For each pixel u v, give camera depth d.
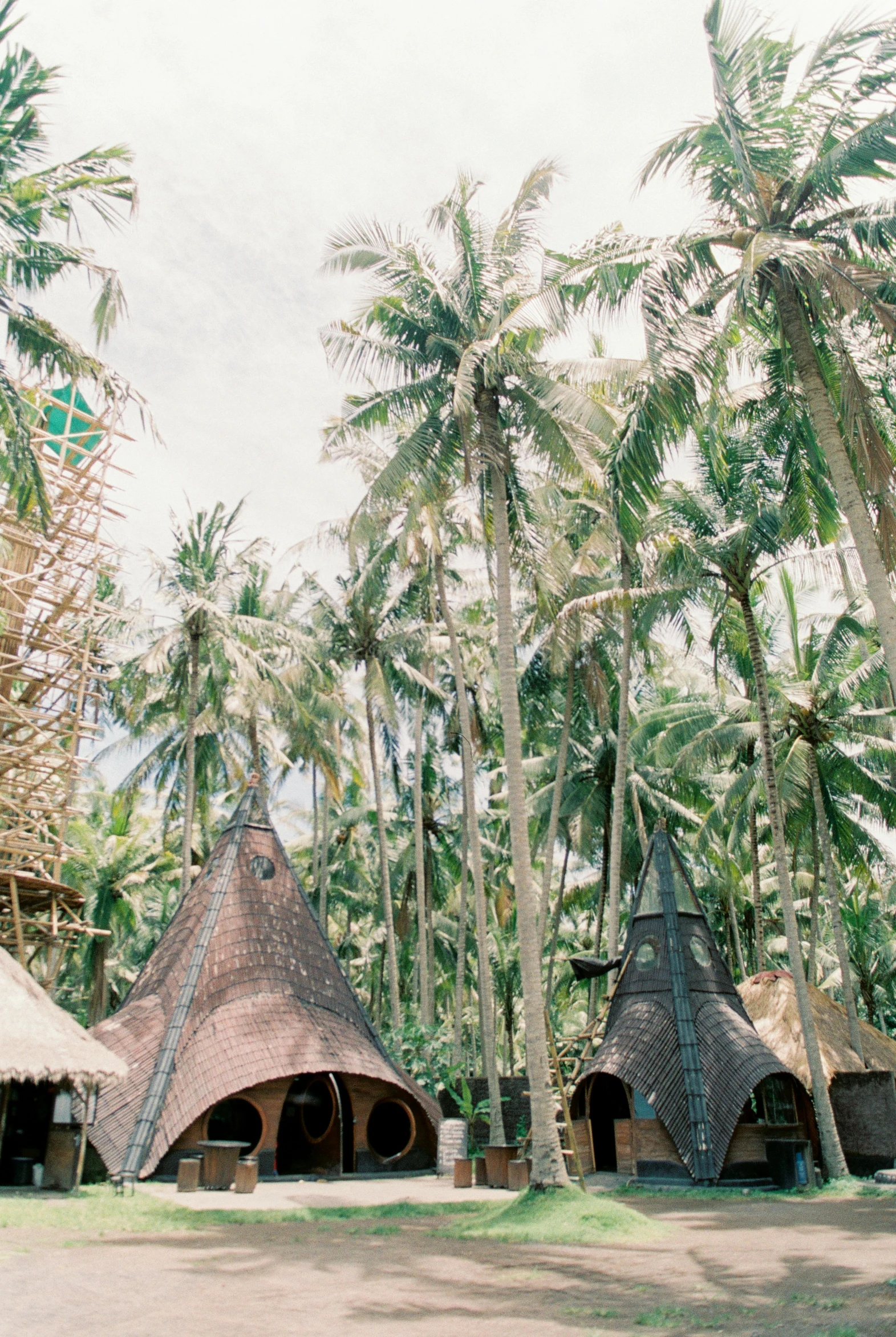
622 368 17.83
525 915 15.74
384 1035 28.27
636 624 25.02
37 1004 17.66
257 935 23.48
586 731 35.09
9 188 17.28
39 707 26.83
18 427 16.09
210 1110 20.45
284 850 26.02
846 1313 7.61
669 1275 9.72
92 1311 8.07
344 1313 8.02
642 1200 17.09
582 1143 21.52
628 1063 19.78
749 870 41.31
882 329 15.02
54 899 26.11
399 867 44.81
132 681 33.84
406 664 34.31
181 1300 8.55
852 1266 9.97
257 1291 8.98
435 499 18.86
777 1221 14.01
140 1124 19.33
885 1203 16.14
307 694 34.78
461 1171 19.61
